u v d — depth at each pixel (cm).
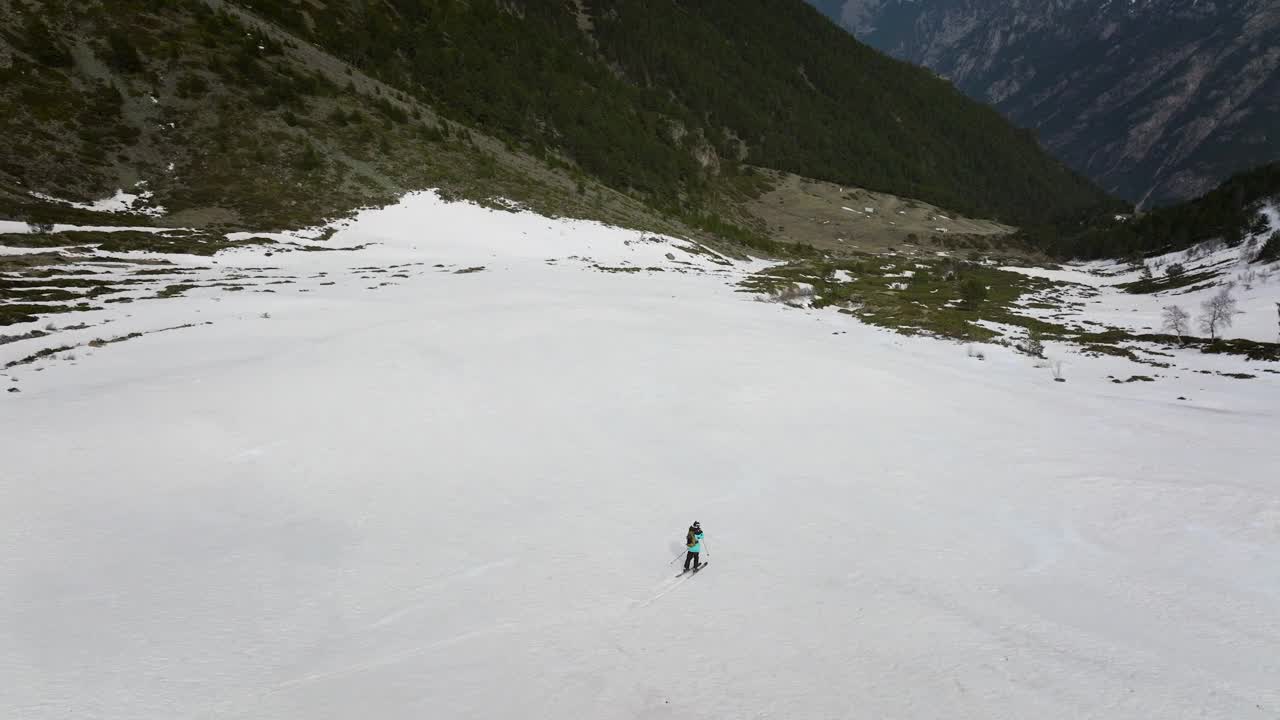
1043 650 1524
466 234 10638
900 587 1819
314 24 18638
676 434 3011
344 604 1695
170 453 2570
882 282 12075
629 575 1867
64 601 1645
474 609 1686
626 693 1369
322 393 3312
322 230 9950
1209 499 2411
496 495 2361
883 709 1316
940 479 2609
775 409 3400
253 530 2066
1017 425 3362
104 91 10894
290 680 1395
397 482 2442
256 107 11969
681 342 4697
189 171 10406
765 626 1625
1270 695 1355
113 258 7494
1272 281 10731
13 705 1267
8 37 10862
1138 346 7200
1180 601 1747
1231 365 6075
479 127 16838
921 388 3962
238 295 6088
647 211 15438
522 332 4731
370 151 12144
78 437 2647
